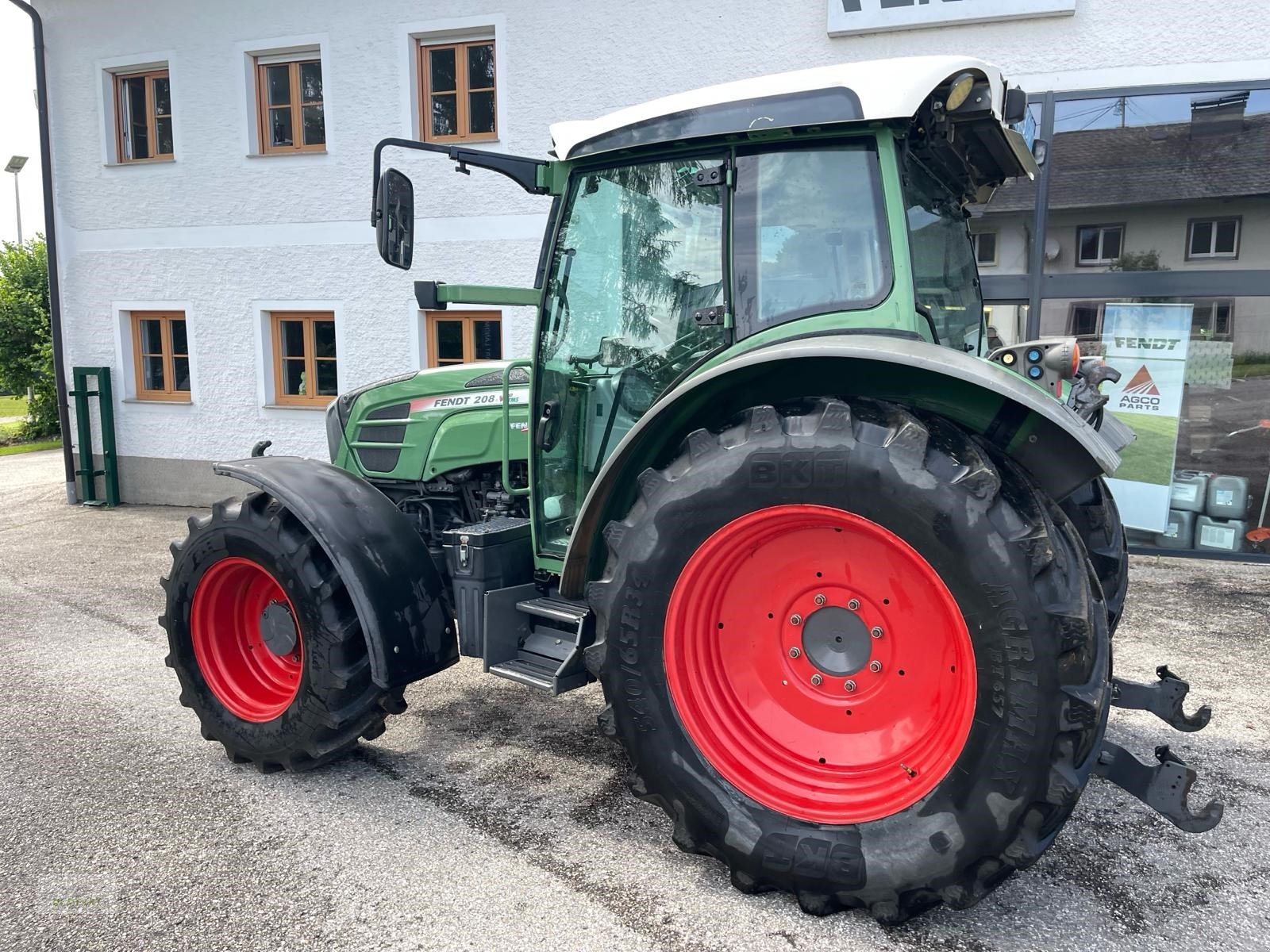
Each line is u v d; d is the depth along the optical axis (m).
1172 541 6.67
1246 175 6.21
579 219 2.93
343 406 4.36
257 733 3.20
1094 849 2.69
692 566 2.36
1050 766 2.00
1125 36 6.35
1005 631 2.01
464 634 3.22
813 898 2.27
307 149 8.75
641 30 7.52
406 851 2.70
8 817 2.92
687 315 2.74
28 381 18.83
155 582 6.45
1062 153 6.55
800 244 2.51
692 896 2.44
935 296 2.77
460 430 3.85
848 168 2.45
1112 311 6.63
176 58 8.91
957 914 2.35
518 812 2.95
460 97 8.30
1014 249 6.72
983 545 2.02
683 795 2.38
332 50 8.39
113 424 9.70
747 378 2.43
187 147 9.02
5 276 18.44
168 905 2.42
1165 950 2.20
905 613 2.28
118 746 3.52
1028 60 6.57
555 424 3.09
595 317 2.94
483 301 3.06
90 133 9.38
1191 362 6.48
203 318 9.21
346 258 8.64
